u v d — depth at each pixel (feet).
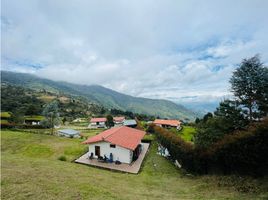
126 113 586.86
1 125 234.99
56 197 45.29
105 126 339.57
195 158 84.94
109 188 57.00
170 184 70.85
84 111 580.30
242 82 102.73
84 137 213.87
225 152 70.54
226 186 59.57
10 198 44.04
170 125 311.88
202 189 60.80
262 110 96.63
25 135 188.55
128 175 84.99
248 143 62.64
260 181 56.49
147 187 66.03
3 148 144.56
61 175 66.18
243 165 65.05
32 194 46.52
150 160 117.60
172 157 115.03
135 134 148.97
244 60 104.78
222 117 98.02
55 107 236.63
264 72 99.60
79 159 115.65
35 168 74.49
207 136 89.40
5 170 68.28
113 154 113.19
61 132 225.15
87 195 47.91
